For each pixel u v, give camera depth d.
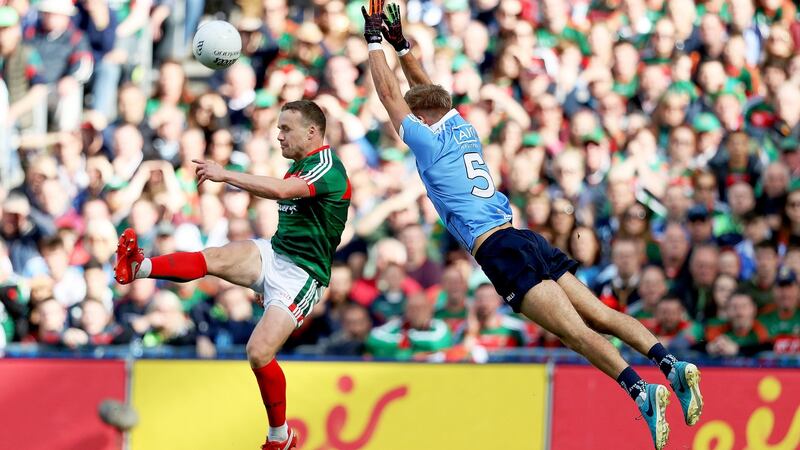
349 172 33.03
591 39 35.91
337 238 21.30
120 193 32.56
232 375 27.64
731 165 34.06
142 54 36.28
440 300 30.94
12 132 34.06
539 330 30.83
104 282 30.61
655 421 19.27
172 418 27.41
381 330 30.45
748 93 36.00
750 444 29.25
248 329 30.12
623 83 35.72
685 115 35.03
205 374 27.58
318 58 35.59
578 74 35.56
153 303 30.12
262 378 20.52
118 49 35.75
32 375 27.06
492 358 30.11
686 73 35.59
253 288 21.08
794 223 33.31
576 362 29.95
